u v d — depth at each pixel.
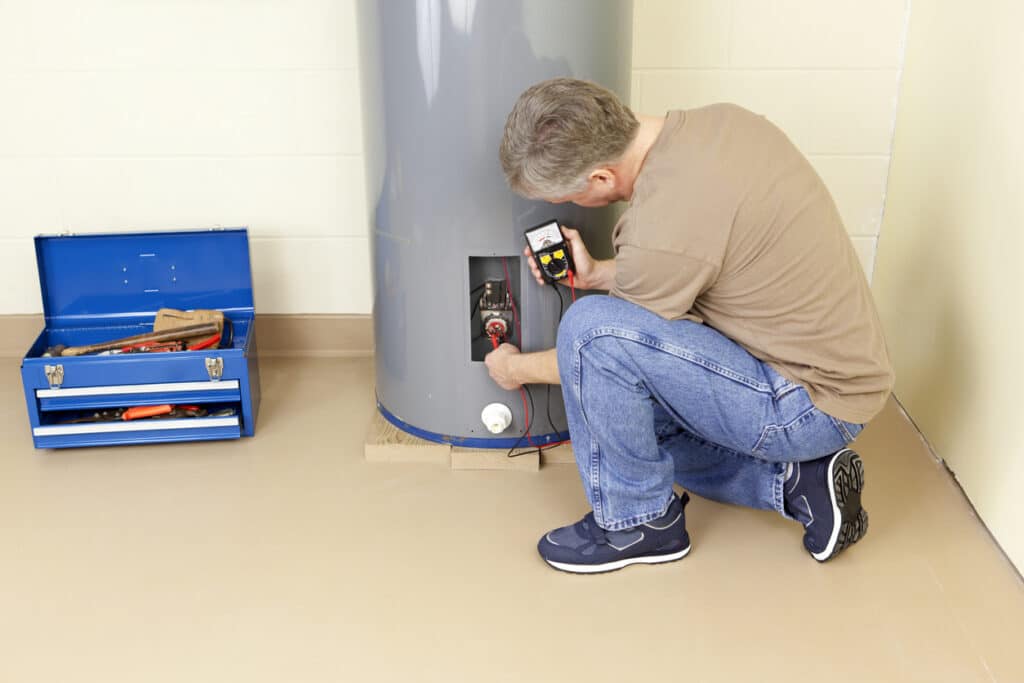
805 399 1.53
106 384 2.05
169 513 1.86
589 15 1.78
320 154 2.41
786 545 1.74
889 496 1.89
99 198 2.43
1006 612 1.56
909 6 2.27
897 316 2.30
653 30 2.30
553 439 2.04
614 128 1.45
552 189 1.50
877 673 1.42
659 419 1.82
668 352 1.50
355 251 2.51
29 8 2.26
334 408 2.30
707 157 1.41
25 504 1.88
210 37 2.31
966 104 1.91
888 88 2.34
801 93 2.35
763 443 1.57
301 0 2.28
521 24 1.74
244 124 2.38
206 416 2.11
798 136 2.39
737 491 1.78
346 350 2.59
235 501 1.90
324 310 2.57
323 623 1.54
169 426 2.08
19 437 2.15
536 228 1.80
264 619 1.55
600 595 1.61
